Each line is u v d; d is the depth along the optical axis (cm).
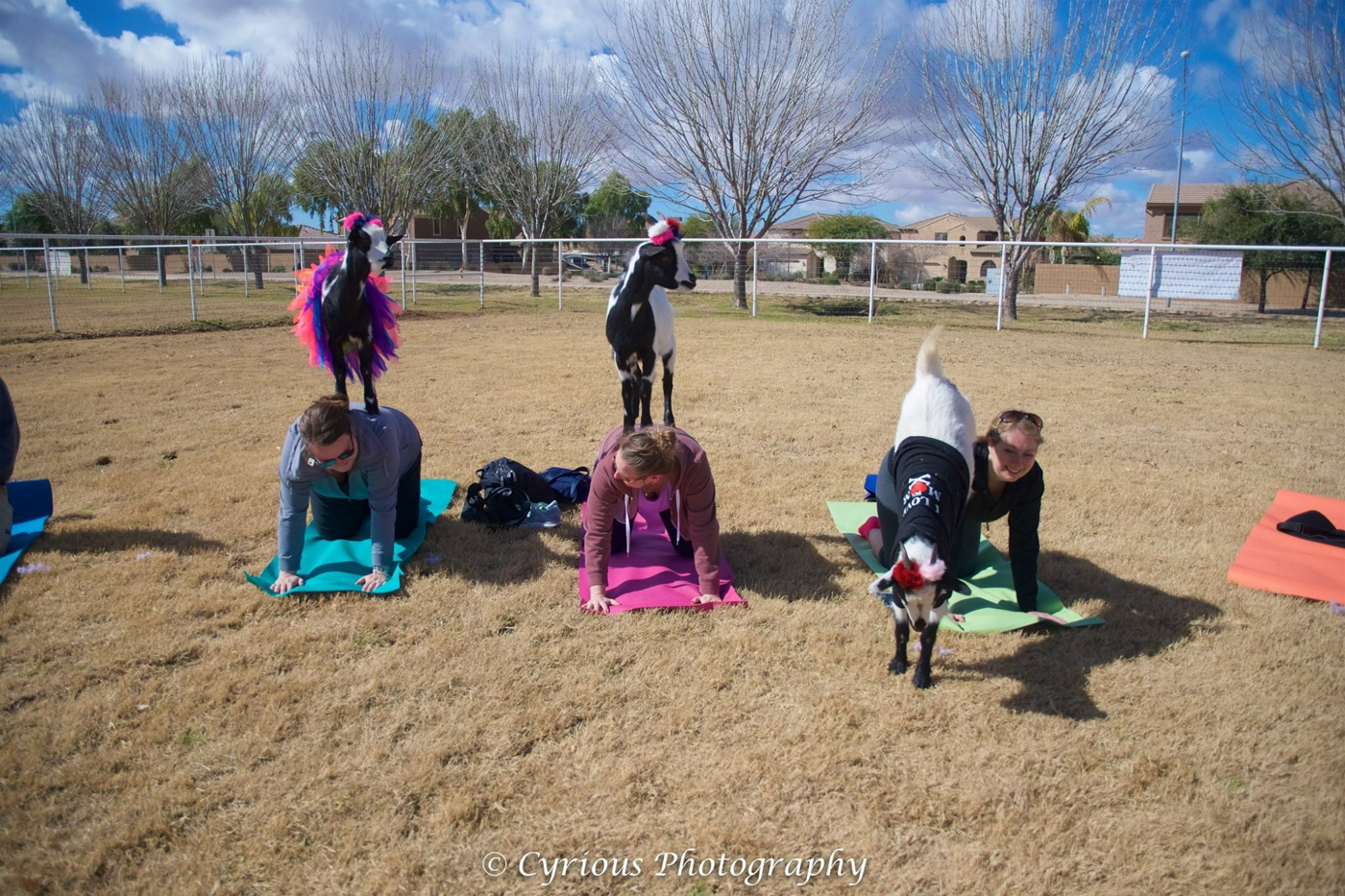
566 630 392
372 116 2366
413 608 410
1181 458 715
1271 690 349
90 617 397
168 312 1914
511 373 1096
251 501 563
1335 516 560
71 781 283
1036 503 396
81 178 3303
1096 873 251
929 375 407
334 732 313
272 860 251
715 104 2253
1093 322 2067
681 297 2542
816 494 598
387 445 427
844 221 5525
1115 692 346
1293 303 2473
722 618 405
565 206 2773
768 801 279
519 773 290
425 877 245
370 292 465
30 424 786
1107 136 2039
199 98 2869
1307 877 249
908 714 329
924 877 249
